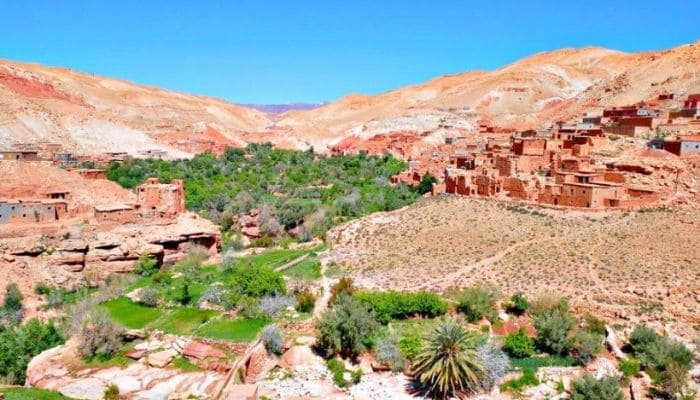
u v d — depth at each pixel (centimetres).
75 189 9850
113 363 5150
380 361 4825
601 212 7288
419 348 4769
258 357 4878
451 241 7169
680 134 9862
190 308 5959
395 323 5325
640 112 11881
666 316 5269
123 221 8425
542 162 9294
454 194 8862
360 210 10144
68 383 4925
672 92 15350
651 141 9450
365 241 7781
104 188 10488
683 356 4647
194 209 11250
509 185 8338
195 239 8644
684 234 6594
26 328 5797
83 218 8400
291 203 10831
